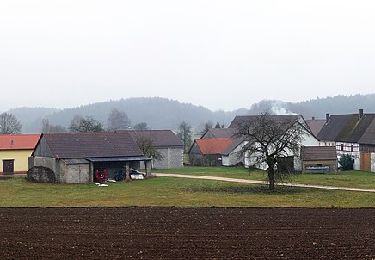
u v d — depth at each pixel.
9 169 76.44
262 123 57.59
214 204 43.00
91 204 43.16
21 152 77.12
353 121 89.88
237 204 43.00
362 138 81.00
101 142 68.19
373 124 81.62
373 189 53.56
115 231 30.02
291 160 58.91
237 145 94.19
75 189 54.97
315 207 40.59
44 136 66.56
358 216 35.62
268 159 53.62
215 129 115.75
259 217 35.16
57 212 37.69
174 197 47.69
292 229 30.62
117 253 24.20
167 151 92.56
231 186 56.66
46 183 62.19
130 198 47.16
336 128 93.88
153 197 47.75
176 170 82.56
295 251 24.64
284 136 55.56
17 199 46.47
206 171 79.50
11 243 26.59
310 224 32.38
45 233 29.47
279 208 39.94
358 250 24.88
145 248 25.30
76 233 29.44
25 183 61.75
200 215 36.06
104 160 64.94
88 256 23.64
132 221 33.50
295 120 75.69
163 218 34.75
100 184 59.84
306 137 79.56
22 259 23.09
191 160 103.38
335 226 31.70
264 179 63.97
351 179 63.84
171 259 23.02
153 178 66.81
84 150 65.81
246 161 91.94
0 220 34.12
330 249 25.08
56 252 24.44
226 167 90.88
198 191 52.53
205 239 27.58
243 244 26.23
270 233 29.36
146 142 84.56
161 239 27.58
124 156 67.38
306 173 73.56
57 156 63.53
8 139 77.56
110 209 39.38
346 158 82.81
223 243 26.50
